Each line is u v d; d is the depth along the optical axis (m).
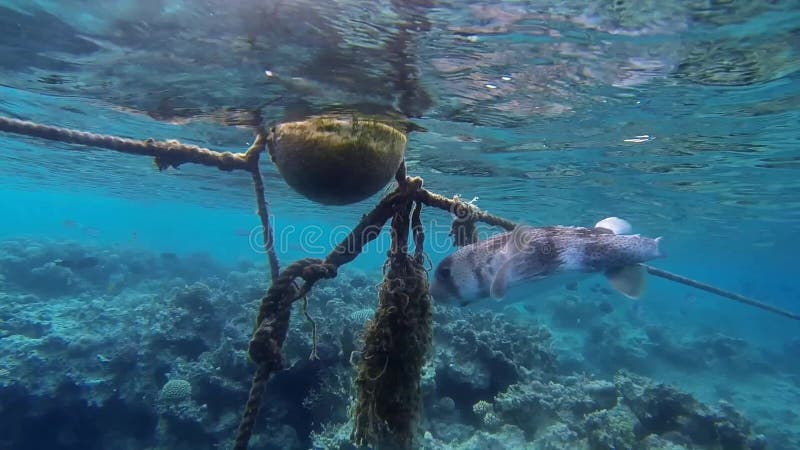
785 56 2.27
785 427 5.26
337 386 3.10
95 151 5.81
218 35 2.06
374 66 2.32
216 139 3.97
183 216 21.02
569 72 2.46
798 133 3.53
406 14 1.86
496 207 8.27
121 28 2.08
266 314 1.03
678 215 8.41
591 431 2.74
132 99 3.06
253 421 0.98
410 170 5.31
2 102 3.54
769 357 8.73
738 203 6.94
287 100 2.77
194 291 4.31
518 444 2.70
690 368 7.00
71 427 3.44
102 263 8.48
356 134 0.95
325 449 2.62
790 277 37.66
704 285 2.27
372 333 1.01
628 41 2.13
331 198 1.03
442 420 3.01
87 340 3.79
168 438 3.09
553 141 3.90
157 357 3.71
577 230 1.75
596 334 7.17
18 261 7.29
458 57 2.24
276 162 1.06
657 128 3.52
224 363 3.35
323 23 1.92
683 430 3.13
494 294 1.50
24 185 12.29
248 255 16.42
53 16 2.02
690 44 2.16
